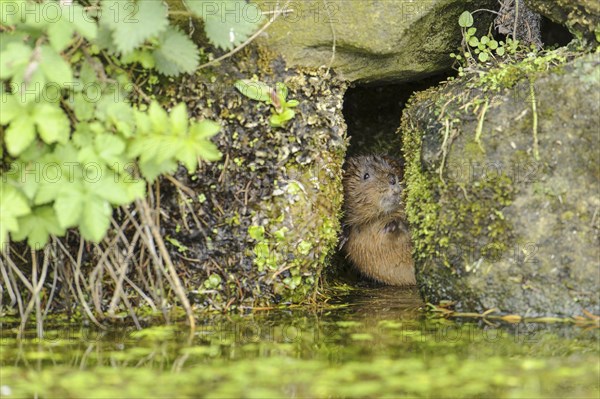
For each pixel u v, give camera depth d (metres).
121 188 6.89
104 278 8.16
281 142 8.38
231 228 8.31
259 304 8.43
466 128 7.82
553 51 8.15
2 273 8.06
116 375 6.07
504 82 7.84
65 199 6.75
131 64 7.91
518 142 7.59
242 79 8.34
